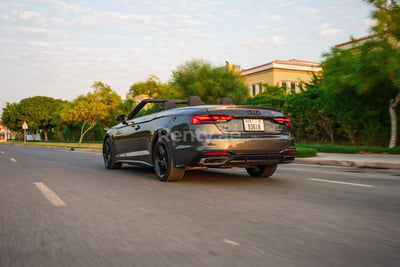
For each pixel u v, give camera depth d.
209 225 3.16
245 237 2.81
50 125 68.25
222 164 5.17
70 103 50.47
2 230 3.00
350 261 2.32
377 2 10.88
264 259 2.35
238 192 4.82
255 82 34.88
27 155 14.59
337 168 8.12
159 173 5.97
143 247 2.58
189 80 21.47
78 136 49.19
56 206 3.92
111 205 3.98
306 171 7.43
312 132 17.03
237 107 5.34
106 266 2.24
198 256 2.40
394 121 12.26
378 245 2.63
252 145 5.27
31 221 3.28
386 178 6.24
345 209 3.78
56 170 7.84
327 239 2.77
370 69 11.00
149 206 3.93
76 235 2.86
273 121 5.61
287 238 2.79
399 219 3.38
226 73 21.34
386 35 11.27
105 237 2.81
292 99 17.56
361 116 13.84
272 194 4.67
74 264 2.27
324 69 12.84
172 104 6.38
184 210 3.74
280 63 32.91
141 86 39.03
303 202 4.14
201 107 5.34
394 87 12.20
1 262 2.30
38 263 2.29
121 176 6.66
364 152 11.89
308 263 2.29
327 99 14.91
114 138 7.83
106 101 38.44
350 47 12.12
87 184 5.60
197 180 6.02
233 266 2.23
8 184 5.60
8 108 66.81
